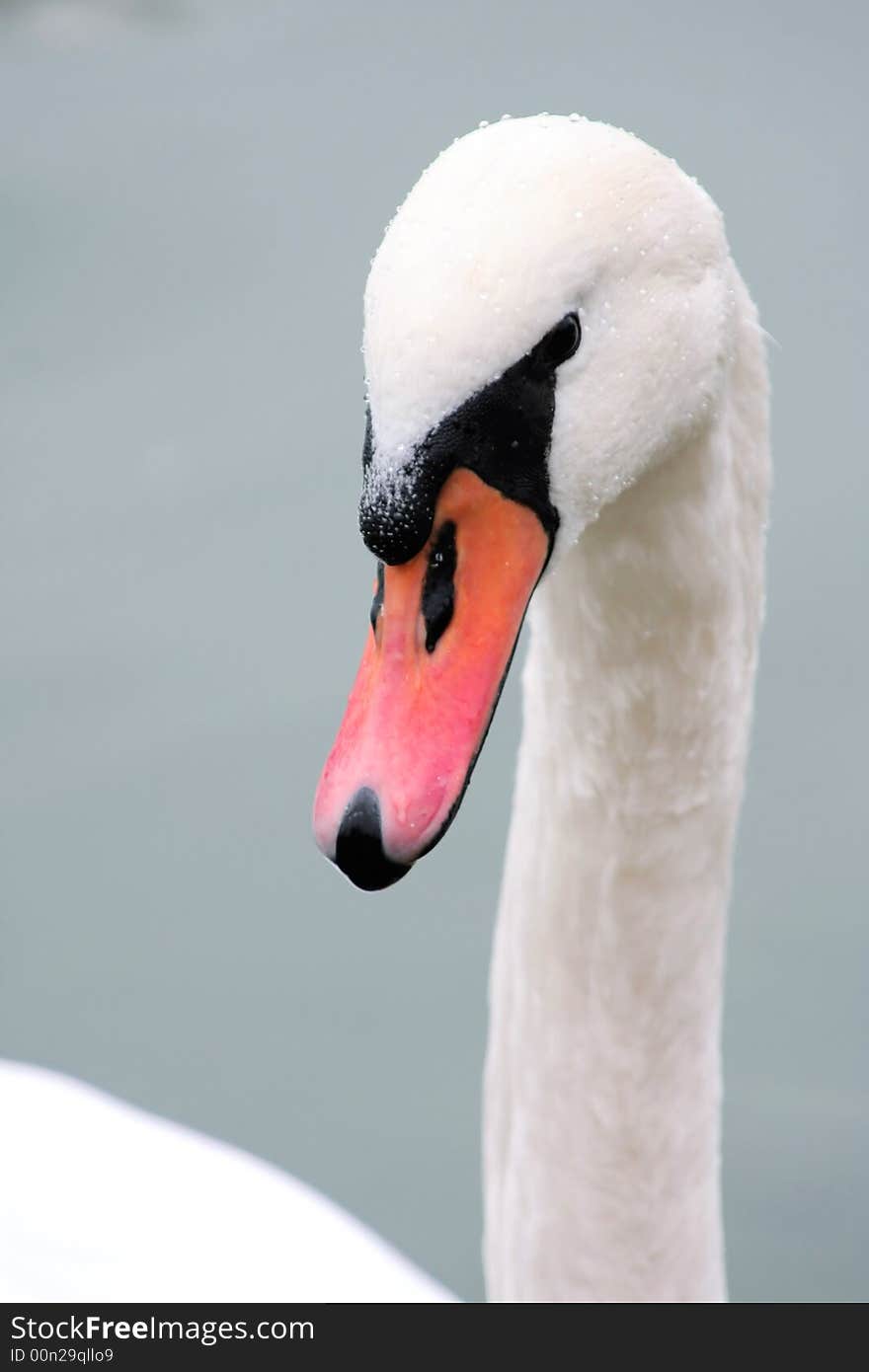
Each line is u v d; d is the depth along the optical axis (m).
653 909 6.66
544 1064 6.93
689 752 6.40
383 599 5.31
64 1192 10.19
